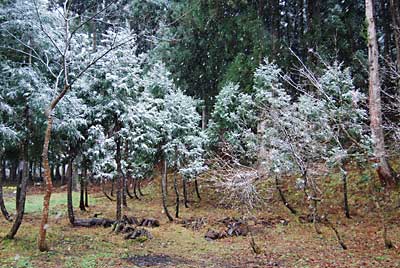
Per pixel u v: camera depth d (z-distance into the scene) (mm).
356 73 17828
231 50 19703
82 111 11492
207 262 8906
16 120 9492
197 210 17125
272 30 18875
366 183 14891
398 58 14836
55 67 10375
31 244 9453
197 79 22016
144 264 8438
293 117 11781
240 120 17047
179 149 15992
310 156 11508
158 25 14148
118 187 12414
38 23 9539
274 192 16500
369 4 14383
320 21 17797
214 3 18000
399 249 9555
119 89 11453
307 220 13719
